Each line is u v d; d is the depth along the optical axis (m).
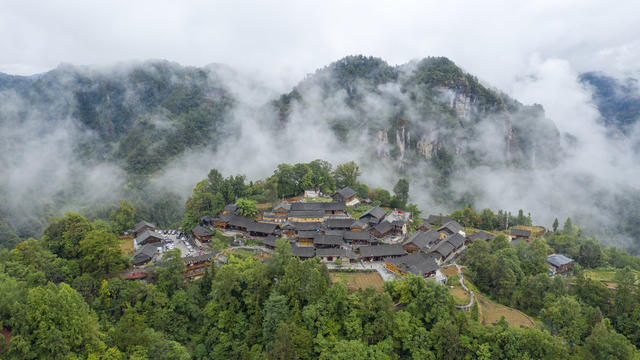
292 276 83.56
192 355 84.19
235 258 105.38
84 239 94.88
